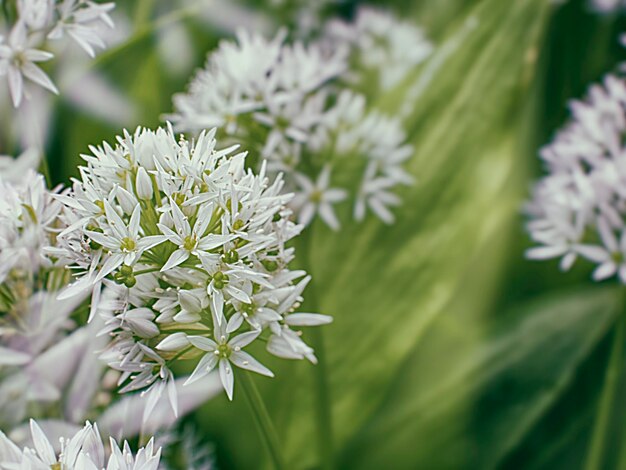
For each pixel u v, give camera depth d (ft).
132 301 0.80
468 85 1.22
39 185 0.89
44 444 0.79
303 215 1.10
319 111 1.13
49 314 0.93
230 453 1.16
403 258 1.20
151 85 1.21
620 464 1.16
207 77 1.14
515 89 1.22
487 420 1.23
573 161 1.12
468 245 1.21
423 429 1.23
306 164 1.14
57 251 0.79
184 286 0.81
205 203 0.79
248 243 0.80
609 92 1.19
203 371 0.79
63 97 1.13
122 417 0.94
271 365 1.19
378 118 1.18
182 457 1.09
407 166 1.22
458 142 1.22
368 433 1.22
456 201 1.21
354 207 1.20
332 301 1.20
